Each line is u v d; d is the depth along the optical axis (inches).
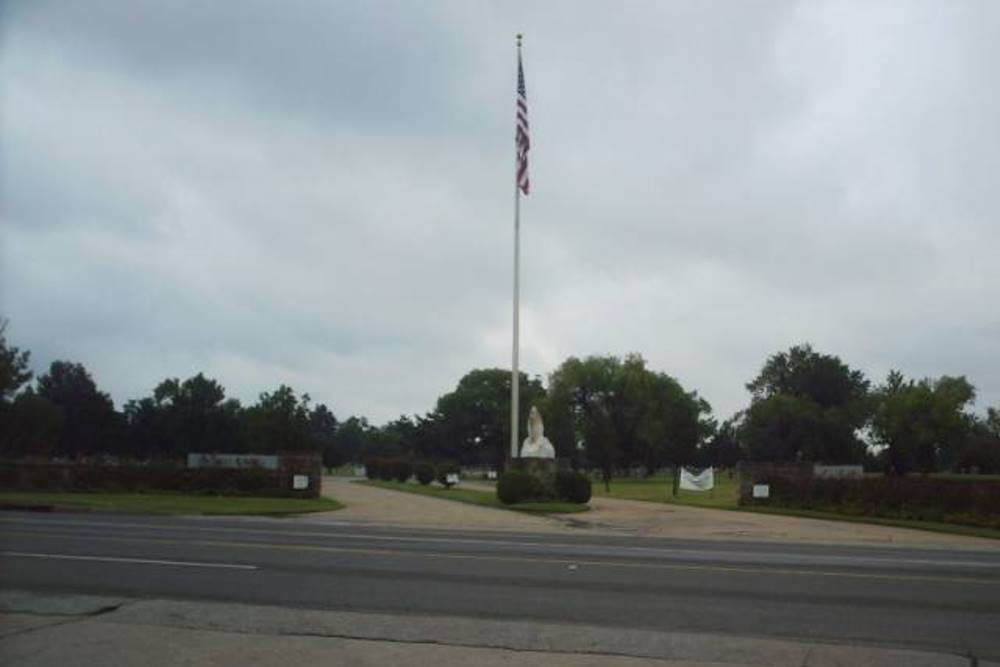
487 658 323.9
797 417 3727.9
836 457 3698.3
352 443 6496.1
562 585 495.8
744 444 4188.0
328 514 1160.8
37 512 1075.3
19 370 1717.5
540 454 1471.5
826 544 856.9
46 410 3100.4
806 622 402.0
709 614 417.1
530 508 1284.4
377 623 381.4
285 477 1429.6
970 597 479.8
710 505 1498.5
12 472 1441.9
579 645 346.9
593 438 3388.3
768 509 1371.8
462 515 1178.6
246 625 371.6
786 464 1475.1
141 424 3405.5
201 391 3417.8
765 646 349.4
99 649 323.0
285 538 741.3
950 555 753.0
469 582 501.0
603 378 3725.4
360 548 665.6
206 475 1425.9
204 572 519.5
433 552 648.4
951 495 1179.9
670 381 3811.5
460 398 4950.8
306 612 404.5
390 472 2733.8
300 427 2726.4
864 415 3796.8
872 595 478.9
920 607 444.8
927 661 328.2
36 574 498.0
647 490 2304.4
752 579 531.2
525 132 1521.9
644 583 507.5
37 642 331.6
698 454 4798.2
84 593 441.1
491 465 4990.2
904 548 832.3
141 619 378.9
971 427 3651.6
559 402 3745.1
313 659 316.8
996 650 351.9
